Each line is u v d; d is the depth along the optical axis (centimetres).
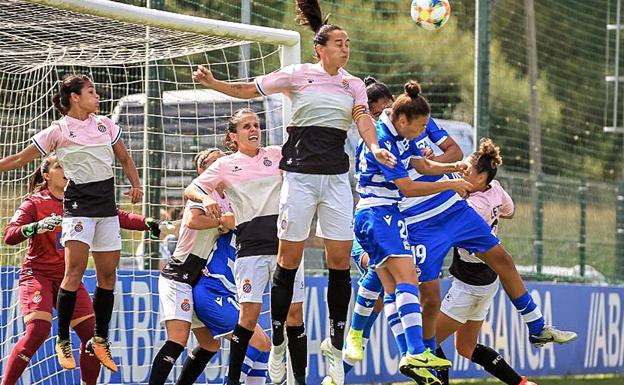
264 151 2531
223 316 2534
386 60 5250
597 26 6047
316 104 2275
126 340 3077
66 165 2483
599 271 4884
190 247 2553
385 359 3659
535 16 5641
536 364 4156
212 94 3244
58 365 2983
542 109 5734
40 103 3219
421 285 2683
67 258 2480
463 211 2717
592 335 4412
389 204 2436
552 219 4584
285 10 4616
